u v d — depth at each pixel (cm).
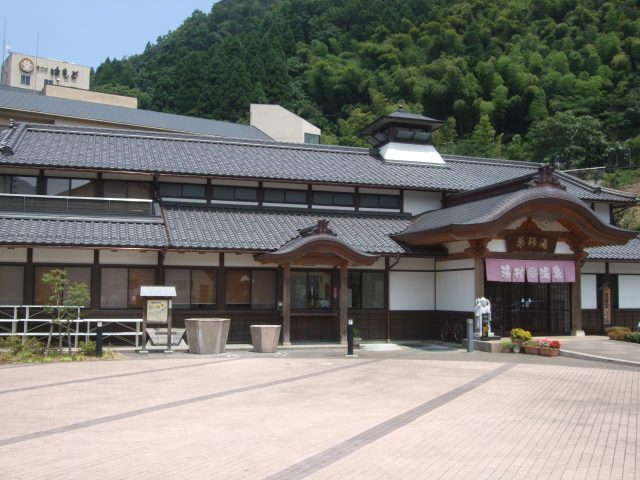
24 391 1224
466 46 8531
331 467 724
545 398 1186
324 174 2498
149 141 2616
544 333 2380
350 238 2323
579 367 1633
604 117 6981
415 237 2286
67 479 674
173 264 2156
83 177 2241
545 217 2125
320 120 8462
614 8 8512
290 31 10294
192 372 1502
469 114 7575
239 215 2366
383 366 1641
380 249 2278
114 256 2094
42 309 1995
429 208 2694
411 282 2448
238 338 2195
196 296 2181
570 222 2188
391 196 2641
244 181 2441
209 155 2531
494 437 878
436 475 697
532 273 2234
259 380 1384
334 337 2314
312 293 2323
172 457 763
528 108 7444
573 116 6228
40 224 2028
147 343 2055
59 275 1764
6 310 1961
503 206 2062
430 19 9569
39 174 2189
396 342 2373
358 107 8438
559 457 777
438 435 886
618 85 7200
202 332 1886
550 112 7269
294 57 9906
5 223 1995
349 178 2502
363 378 1420
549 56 7919
